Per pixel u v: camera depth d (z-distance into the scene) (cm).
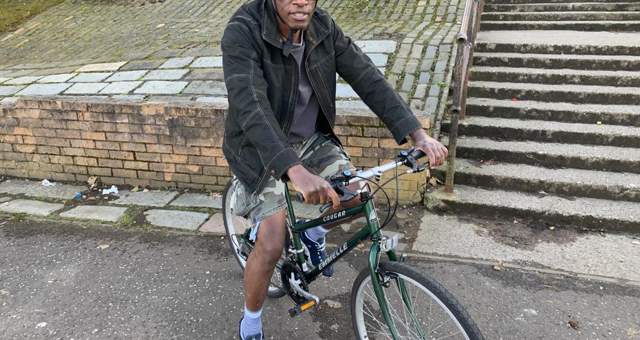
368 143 389
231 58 204
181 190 453
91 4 866
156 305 294
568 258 327
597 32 630
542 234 358
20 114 468
